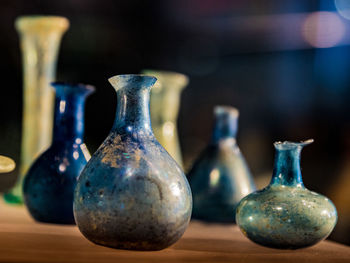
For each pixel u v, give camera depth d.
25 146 1.18
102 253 0.62
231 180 0.96
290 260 0.67
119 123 0.68
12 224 0.83
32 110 1.17
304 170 2.50
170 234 0.64
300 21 2.31
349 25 2.31
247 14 2.29
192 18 2.28
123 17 2.21
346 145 2.47
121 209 0.61
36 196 0.83
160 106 1.23
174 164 0.67
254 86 2.56
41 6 2.06
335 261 0.68
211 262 0.62
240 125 2.56
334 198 2.41
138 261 0.59
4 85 2.09
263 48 2.47
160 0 2.23
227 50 2.46
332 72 2.51
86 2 2.13
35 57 1.18
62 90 0.87
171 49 2.37
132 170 0.63
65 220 0.84
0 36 2.03
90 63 2.22
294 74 2.55
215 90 2.53
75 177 0.83
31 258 0.58
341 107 2.52
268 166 2.55
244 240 0.81
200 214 0.96
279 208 0.70
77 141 0.87
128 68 2.29
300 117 2.56
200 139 2.50
